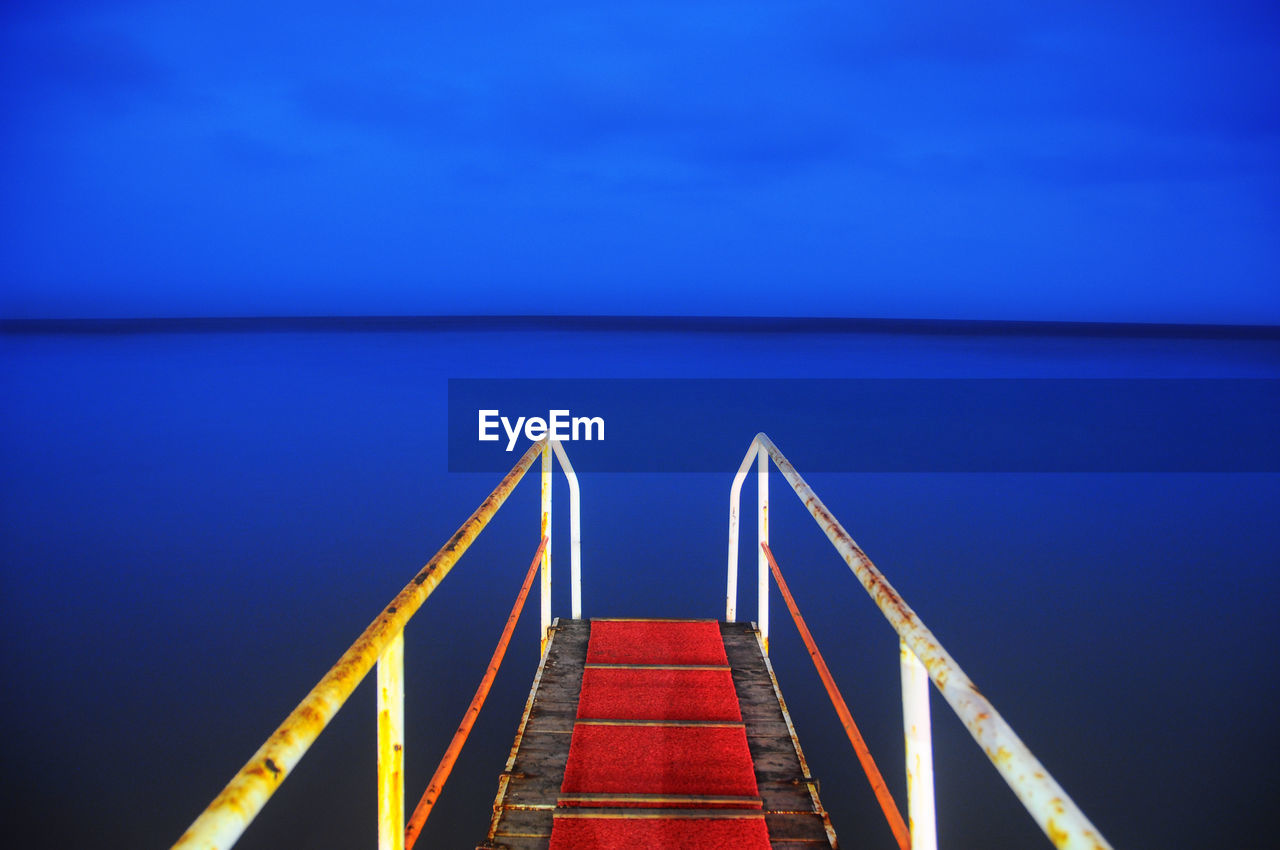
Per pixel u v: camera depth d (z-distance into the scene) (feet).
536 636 25.66
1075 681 22.81
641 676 12.80
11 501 43.32
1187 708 21.27
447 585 30.35
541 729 11.24
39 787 17.87
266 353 172.35
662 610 27.91
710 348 205.05
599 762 10.35
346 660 5.10
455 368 132.26
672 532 37.58
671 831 9.04
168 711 21.02
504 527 38.14
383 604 28.32
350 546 34.99
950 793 17.83
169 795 17.58
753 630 14.85
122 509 41.63
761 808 9.48
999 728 4.00
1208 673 23.30
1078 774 18.39
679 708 11.77
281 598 28.91
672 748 10.69
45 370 129.59
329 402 85.25
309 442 61.00
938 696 22.17
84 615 27.35
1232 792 17.78
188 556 33.71
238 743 19.52
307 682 22.50
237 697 21.74
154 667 23.48
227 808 3.50
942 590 30.19
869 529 38.63
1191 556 34.65
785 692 22.25
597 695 12.17
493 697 21.72
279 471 50.78
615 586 30.25
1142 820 16.88
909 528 38.88
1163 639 25.72
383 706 5.98
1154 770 18.57
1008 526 39.42
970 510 42.63
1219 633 26.18
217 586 30.14
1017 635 26.03
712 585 30.45
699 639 14.32
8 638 25.53
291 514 40.47
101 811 17.04
